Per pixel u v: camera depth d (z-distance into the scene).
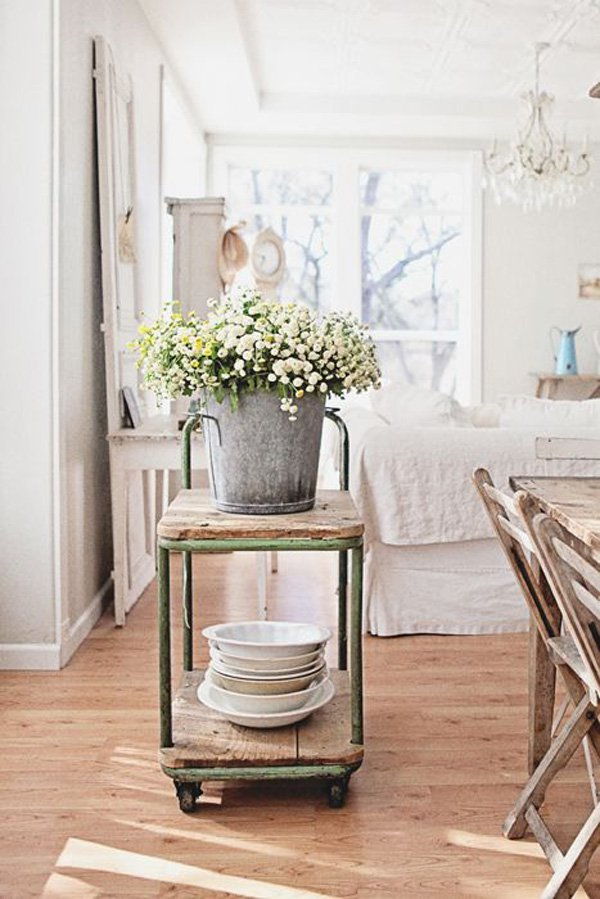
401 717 2.88
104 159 3.88
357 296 7.84
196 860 2.07
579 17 5.41
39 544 3.31
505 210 7.78
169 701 2.30
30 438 3.30
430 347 8.05
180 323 2.40
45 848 2.11
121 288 4.17
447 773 2.49
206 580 4.73
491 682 3.20
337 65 6.34
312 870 2.03
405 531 3.72
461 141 7.75
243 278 7.43
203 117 7.12
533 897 1.94
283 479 2.36
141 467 3.82
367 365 2.40
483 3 5.23
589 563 1.49
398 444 3.73
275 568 4.89
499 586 3.82
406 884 1.98
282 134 7.65
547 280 7.80
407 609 3.81
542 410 3.98
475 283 7.79
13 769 2.50
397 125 7.37
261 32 5.71
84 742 2.67
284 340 2.31
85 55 3.73
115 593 3.86
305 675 2.41
